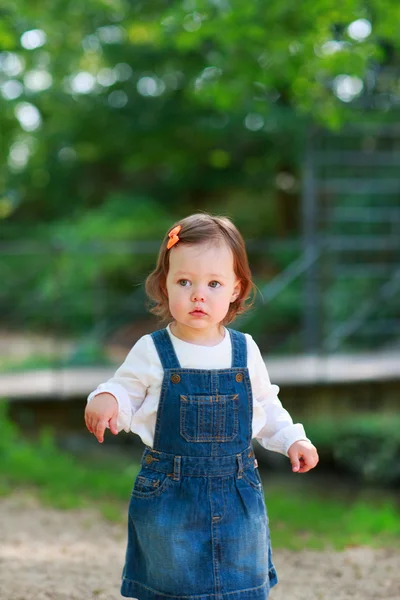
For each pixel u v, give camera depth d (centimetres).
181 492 349
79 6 1817
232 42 1113
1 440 991
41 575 548
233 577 350
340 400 1165
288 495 1053
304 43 1089
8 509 769
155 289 383
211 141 2411
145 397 363
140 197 2409
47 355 1677
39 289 2191
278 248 2280
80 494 869
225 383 359
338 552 665
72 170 2644
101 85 2369
